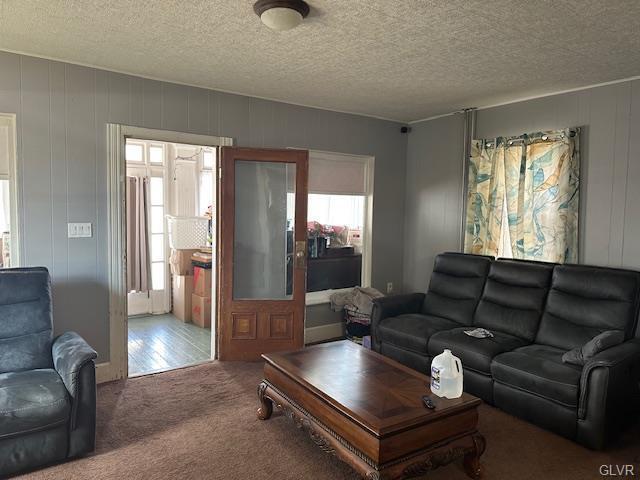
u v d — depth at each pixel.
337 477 2.43
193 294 5.59
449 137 5.04
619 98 3.68
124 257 3.72
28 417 2.34
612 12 2.44
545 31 2.71
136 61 3.38
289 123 4.59
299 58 3.26
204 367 4.06
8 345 2.81
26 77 3.26
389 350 4.03
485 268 4.13
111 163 3.63
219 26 2.72
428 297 4.45
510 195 4.39
